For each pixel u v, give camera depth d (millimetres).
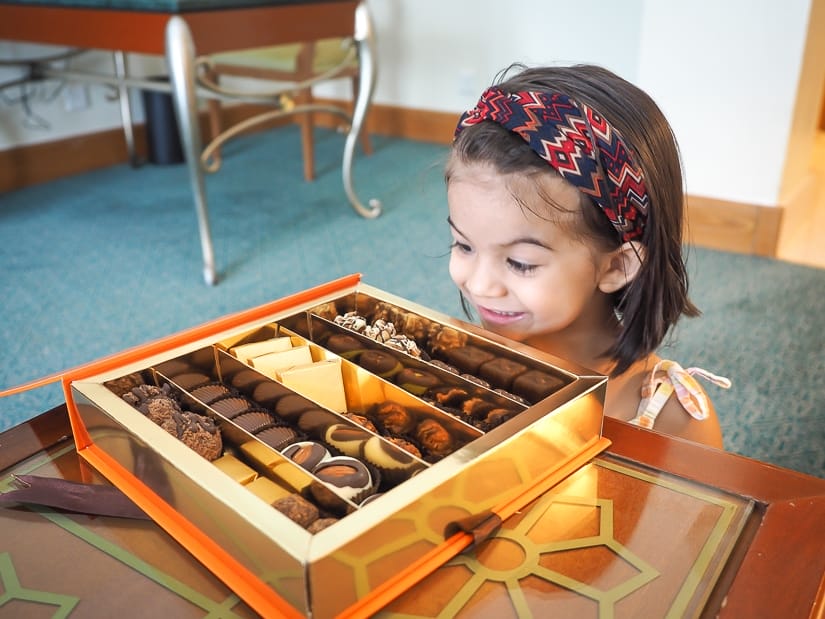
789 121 1925
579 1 2715
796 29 1841
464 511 483
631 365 784
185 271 1960
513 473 516
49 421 631
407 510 441
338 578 411
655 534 496
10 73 2594
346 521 423
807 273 1955
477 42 3004
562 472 556
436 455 571
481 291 688
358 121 2225
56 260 2037
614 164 635
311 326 695
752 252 2078
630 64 2701
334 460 532
